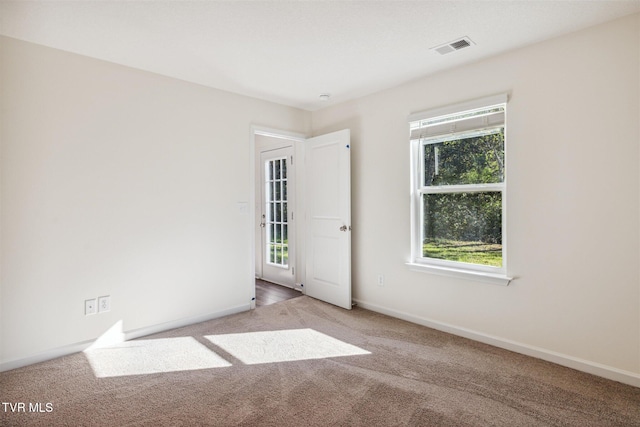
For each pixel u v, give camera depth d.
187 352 2.64
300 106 4.09
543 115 2.46
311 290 4.20
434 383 2.18
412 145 3.30
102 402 1.98
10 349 2.36
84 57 2.64
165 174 3.09
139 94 2.93
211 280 3.41
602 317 2.25
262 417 1.84
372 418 1.83
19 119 2.37
